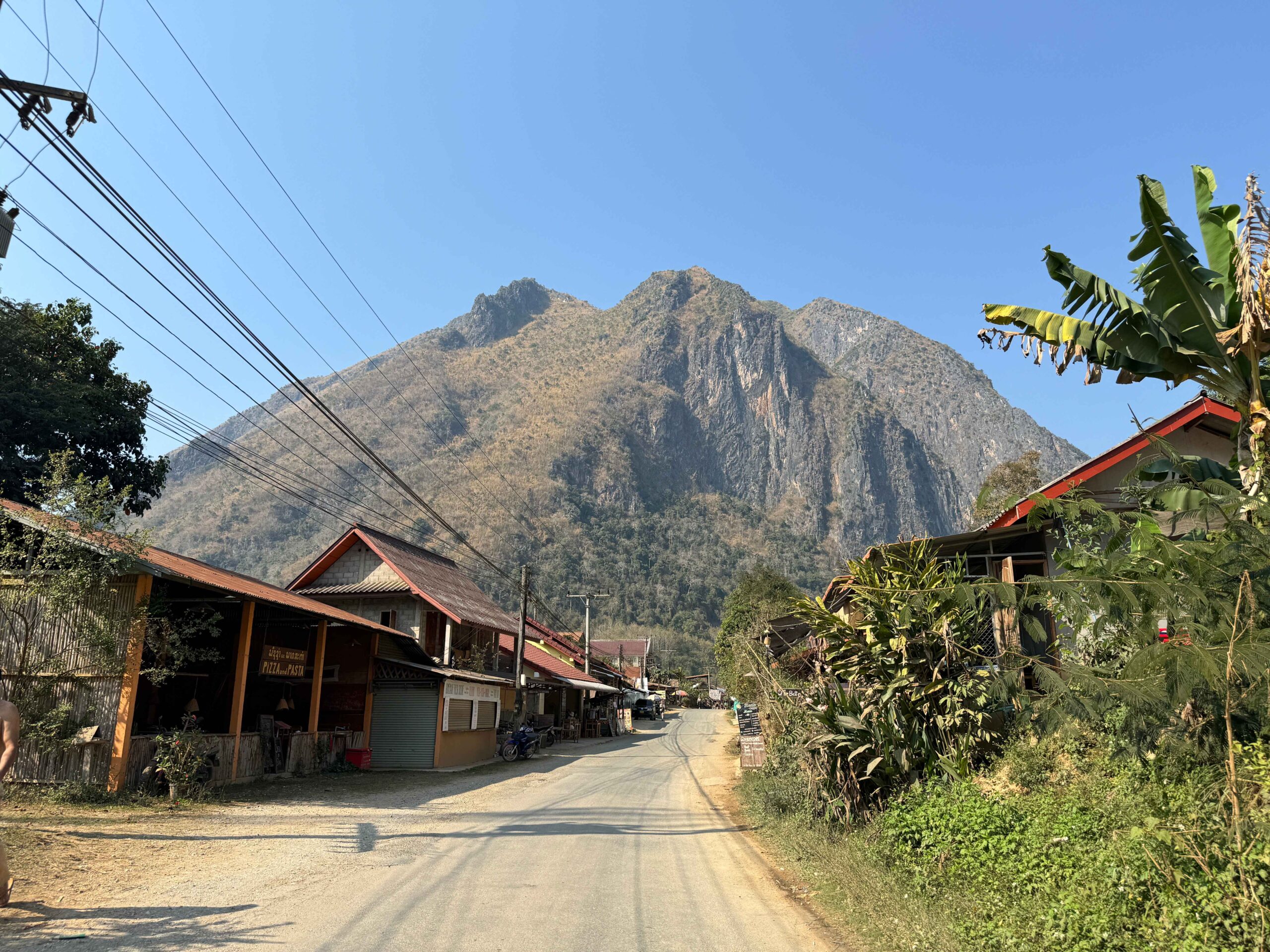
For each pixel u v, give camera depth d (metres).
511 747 27.44
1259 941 4.02
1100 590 7.17
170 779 12.91
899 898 6.57
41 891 6.69
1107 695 7.07
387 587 27.52
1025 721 8.27
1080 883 5.42
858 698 10.05
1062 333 9.69
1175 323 9.02
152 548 16.06
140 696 17.00
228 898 6.71
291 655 18.66
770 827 11.45
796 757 12.00
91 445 27.36
